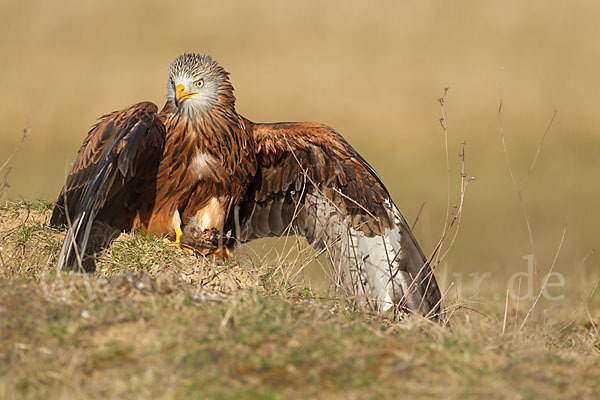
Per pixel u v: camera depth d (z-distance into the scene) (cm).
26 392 689
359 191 1202
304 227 1287
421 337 862
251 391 694
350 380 727
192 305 865
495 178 3709
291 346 780
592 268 2550
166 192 1170
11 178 3459
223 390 693
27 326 784
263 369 735
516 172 3791
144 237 1127
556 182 3641
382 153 4125
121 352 752
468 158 3994
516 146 4131
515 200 3394
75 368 725
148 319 811
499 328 1092
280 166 1259
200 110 1152
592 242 2875
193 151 1159
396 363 768
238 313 838
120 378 706
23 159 3816
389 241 1192
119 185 1103
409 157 4038
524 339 924
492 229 3031
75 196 1066
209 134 1158
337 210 1234
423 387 727
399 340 836
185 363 733
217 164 1173
